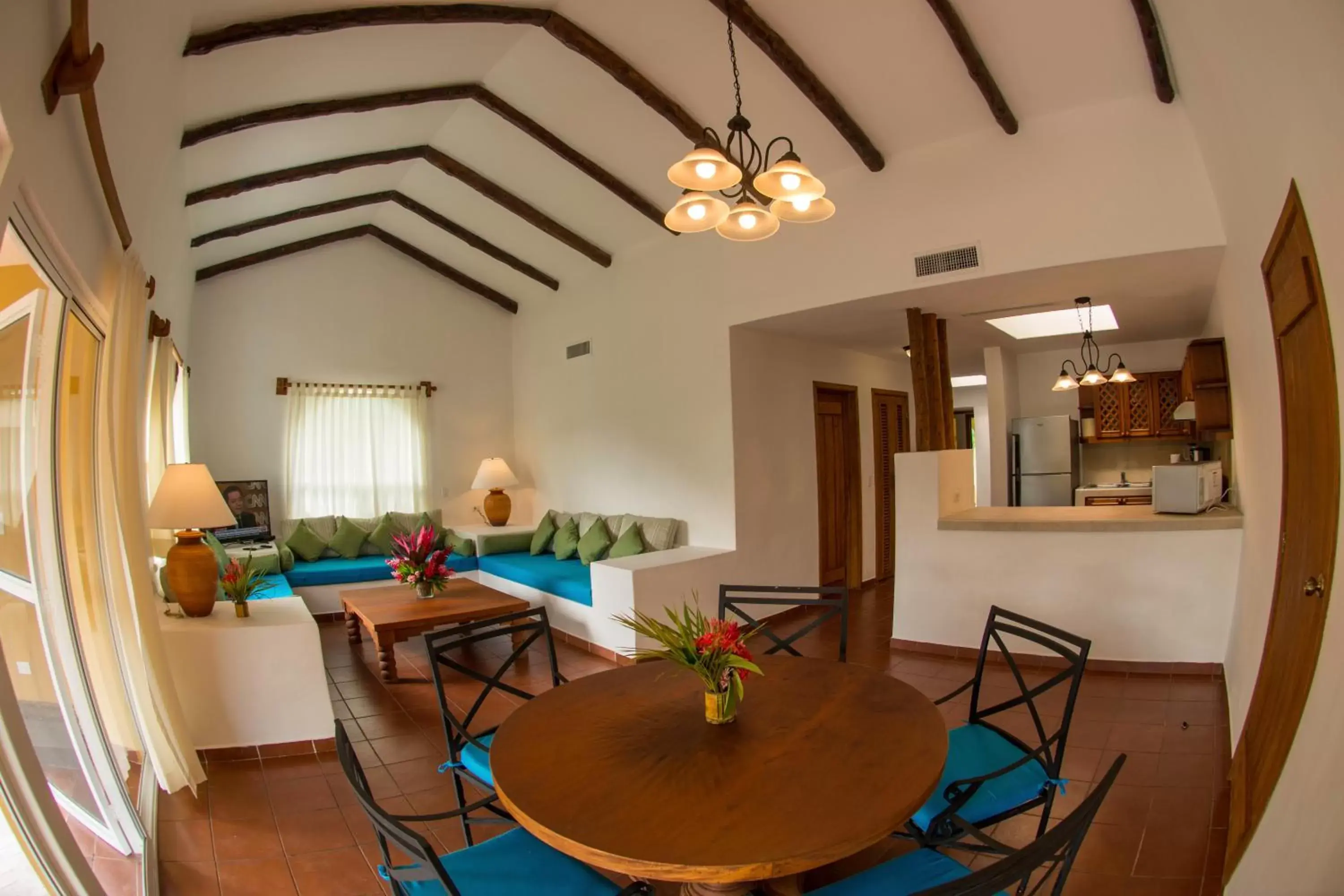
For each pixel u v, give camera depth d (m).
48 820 1.60
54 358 2.23
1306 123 1.72
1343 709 1.51
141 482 2.92
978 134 3.91
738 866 1.25
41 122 1.59
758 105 4.02
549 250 6.41
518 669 4.56
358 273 6.98
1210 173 3.28
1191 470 3.98
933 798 1.94
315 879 2.33
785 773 1.56
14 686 1.73
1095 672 4.06
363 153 5.04
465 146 5.23
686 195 2.45
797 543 5.84
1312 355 1.99
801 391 5.91
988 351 6.79
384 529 6.67
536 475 7.36
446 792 2.92
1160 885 2.14
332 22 3.28
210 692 3.29
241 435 6.45
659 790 1.51
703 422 5.40
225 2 2.90
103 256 2.47
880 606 5.95
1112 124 3.56
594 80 4.22
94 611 2.77
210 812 2.77
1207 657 3.88
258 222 5.59
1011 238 3.84
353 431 6.89
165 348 4.12
